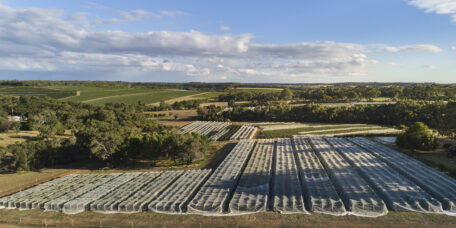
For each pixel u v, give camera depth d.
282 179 53.41
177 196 47.22
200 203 43.28
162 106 190.62
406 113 118.88
